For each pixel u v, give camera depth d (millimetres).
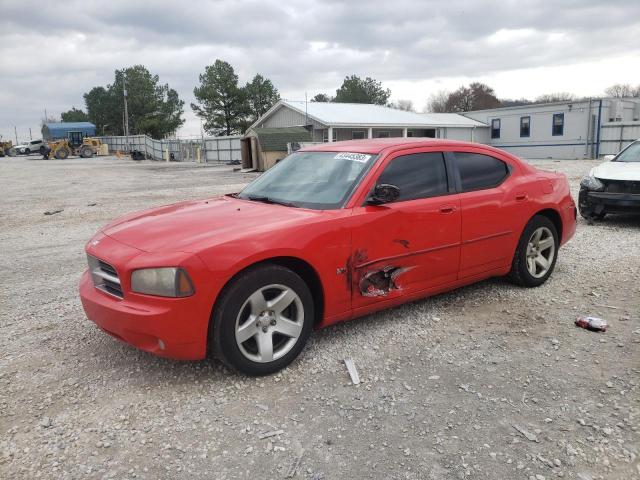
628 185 8297
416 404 3195
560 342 4012
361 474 2582
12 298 5516
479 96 90000
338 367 3691
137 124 76375
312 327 3803
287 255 3523
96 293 3629
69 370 3730
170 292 3199
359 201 3947
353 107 40000
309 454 2744
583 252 6824
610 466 2592
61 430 2994
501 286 5391
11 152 67688
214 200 4605
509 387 3371
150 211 4410
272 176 4766
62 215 12109
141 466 2678
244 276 3396
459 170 4645
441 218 4332
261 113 64375
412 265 4223
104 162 48156
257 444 2838
